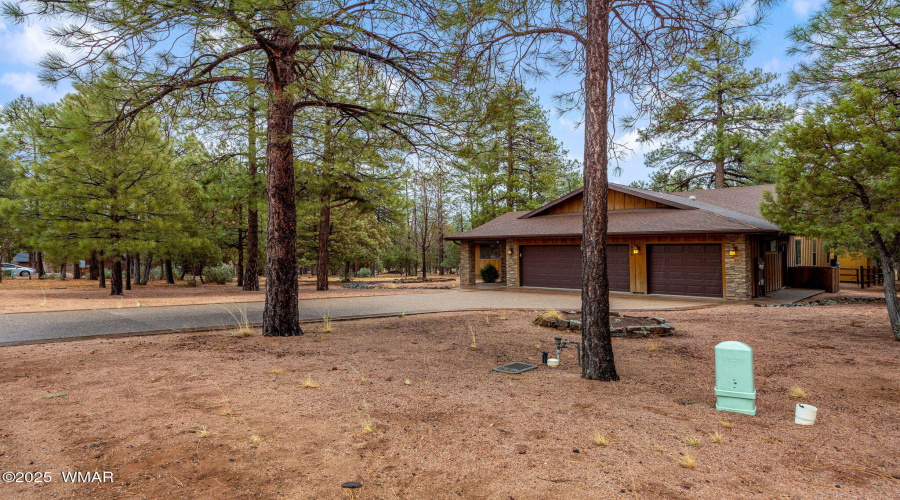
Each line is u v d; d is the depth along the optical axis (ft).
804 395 15.87
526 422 13.02
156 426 12.35
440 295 58.70
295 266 28.30
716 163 84.33
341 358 21.33
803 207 28.25
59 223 51.90
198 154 55.77
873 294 52.54
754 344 24.79
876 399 15.47
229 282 96.37
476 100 23.90
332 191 61.52
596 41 18.29
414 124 26.68
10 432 11.87
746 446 11.46
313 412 13.66
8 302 46.26
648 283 55.47
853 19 32.78
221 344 24.54
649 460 10.55
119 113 23.18
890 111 24.80
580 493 9.00
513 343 25.81
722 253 49.78
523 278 68.08
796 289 59.57
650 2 20.80
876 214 24.31
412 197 108.68
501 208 101.45
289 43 24.40
